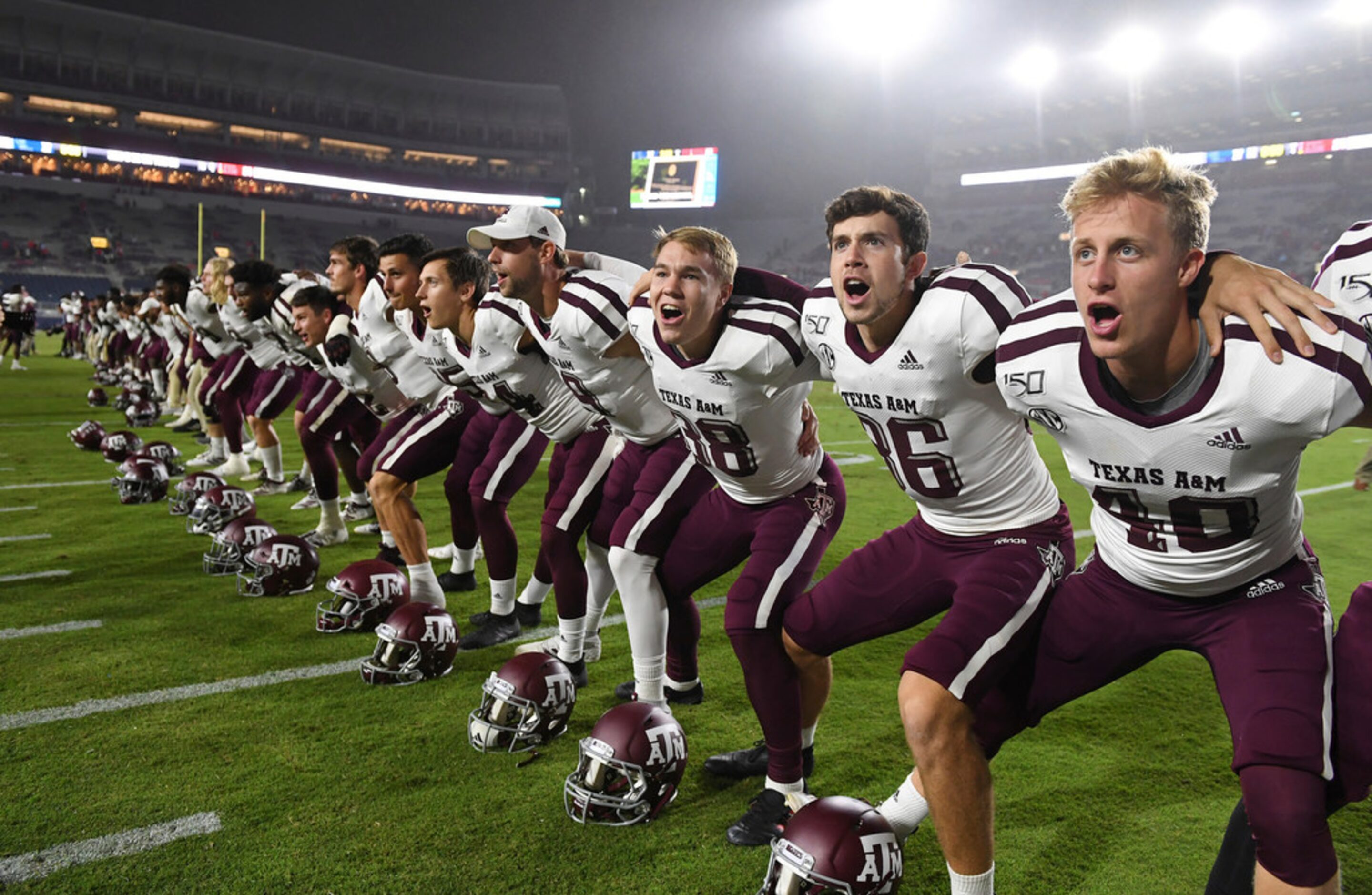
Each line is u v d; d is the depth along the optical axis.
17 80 35.56
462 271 3.57
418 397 4.32
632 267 3.31
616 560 2.91
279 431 10.37
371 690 3.34
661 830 2.43
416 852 2.30
